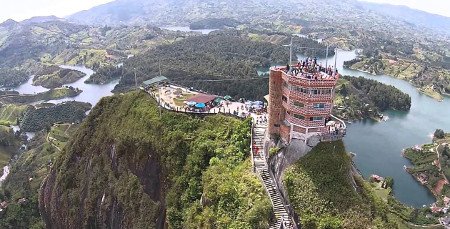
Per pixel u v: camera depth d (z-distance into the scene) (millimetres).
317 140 89500
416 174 196500
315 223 78938
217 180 95312
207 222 90125
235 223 83938
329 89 88062
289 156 91500
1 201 198500
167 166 111375
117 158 127062
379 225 79250
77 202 136750
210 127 115000
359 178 91500
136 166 120312
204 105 125812
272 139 97812
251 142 101688
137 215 115250
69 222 138750
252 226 81125
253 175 92000
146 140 119125
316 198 81750
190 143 111438
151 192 115500
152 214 111688
